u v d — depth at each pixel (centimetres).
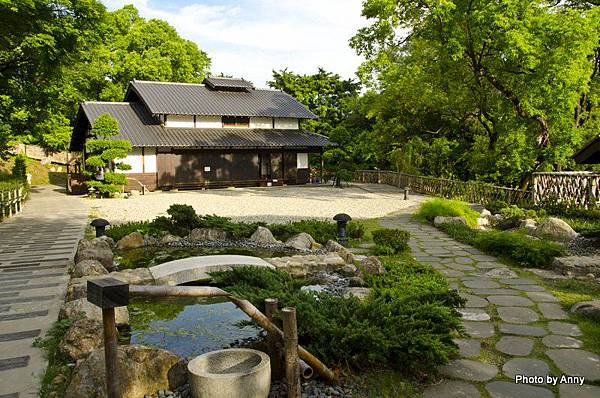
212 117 2867
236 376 298
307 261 763
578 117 1952
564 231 928
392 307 429
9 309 530
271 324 349
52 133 2986
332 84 3872
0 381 354
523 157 1705
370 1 1642
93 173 2222
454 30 1528
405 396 336
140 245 981
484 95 1795
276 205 1750
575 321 481
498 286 625
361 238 1039
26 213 1552
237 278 546
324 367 349
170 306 581
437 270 724
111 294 266
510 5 1420
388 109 2511
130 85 2847
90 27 1552
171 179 2591
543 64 1455
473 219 1212
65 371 368
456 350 382
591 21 1423
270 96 3278
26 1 1235
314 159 3769
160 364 349
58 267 755
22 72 1589
